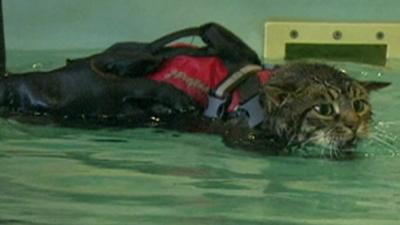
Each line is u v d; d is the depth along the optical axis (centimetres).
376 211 288
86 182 313
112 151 352
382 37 548
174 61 378
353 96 365
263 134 360
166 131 371
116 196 298
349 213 285
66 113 370
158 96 367
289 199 299
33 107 372
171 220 276
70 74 375
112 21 545
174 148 357
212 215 281
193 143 364
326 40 545
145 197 298
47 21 544
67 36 544
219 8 547
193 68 374
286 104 361
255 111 362
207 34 390
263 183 316
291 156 352
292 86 363
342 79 372
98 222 273
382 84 381
